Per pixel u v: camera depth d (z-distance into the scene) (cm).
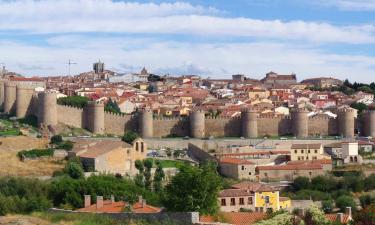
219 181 11306
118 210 11525
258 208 16375
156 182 19062
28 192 15362
